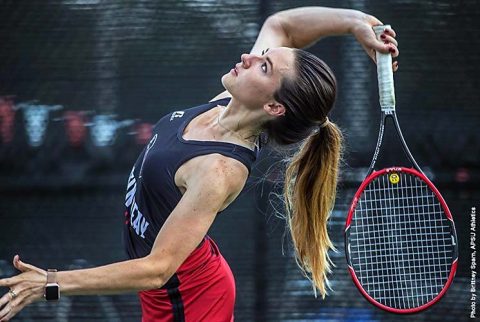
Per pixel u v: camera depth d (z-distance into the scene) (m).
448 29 13.19
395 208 11.39
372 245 11.57
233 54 13.07
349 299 12.97
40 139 12.98
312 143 8.88
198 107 8.55
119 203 13.02
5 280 7.21
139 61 13.06
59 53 13.07
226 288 8.85
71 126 13.02
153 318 8.94
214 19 13.05
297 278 13.00
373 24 9.53
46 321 13.05
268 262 13.00
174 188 8.16
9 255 12.97
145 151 8.51
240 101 8.11
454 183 13.05
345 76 13.09
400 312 9.30
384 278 12.41
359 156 13.02
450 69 13.17
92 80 13.05
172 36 13.06
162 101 13.06
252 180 12.92
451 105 13.16
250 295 13.02
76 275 7.39
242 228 13.02
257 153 8.57
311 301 13.02
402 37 13.19
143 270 7.59
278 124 8.31
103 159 12.99
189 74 13.06
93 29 13.06
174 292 8.66
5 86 13.02
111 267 7.52
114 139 13.00
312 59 8.27
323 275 9.35
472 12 13.15
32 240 12.98
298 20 9.79
